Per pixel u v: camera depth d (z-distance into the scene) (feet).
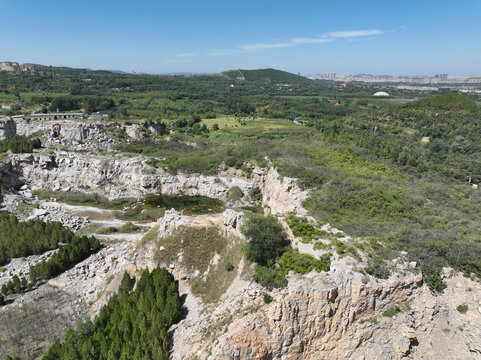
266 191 351.25
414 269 145.59
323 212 225.76
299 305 133.08
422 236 169.27
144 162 396.98
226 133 602.44
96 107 654.12
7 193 329.52
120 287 182.70
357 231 181.16
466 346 133.49
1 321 174.60
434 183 293.02
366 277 138.10
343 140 450.71
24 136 430.20
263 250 161.79
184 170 396.98
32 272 202.69
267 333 130.62
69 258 222.89
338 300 136.26
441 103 621.31
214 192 385.09
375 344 135.85
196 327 148.05
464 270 148.25
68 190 376.89
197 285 179.22
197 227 203.21
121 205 355.77
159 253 199.00
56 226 255.29
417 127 549.54
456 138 449.48
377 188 250.16
